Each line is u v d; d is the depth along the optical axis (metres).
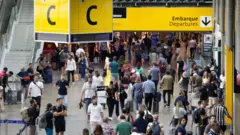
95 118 60.03
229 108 65.44
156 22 87.44
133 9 87.19
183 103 63.31
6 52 91.19
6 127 58.75
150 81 69.06
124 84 69.31
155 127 55.31
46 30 54.72
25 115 58.88
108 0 54.94
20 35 94.19
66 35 53.56
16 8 97.94
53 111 59.03
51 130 58.53
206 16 87.44
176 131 55.16
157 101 70.19
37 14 55.09
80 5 53.72
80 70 88.50
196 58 92.50
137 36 104.62
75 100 76.38
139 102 68.75
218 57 81.88
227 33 65.38
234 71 62.75
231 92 65.44
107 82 75.19
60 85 68.88
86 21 54.09
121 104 68.81
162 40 100.44
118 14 87.25
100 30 54.88
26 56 90.62
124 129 55.62
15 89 75.50
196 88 70.44
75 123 66.62
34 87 68.12
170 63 93.31
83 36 54.12
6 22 98.62
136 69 76.44
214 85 67.69
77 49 95.25
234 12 65.06
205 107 60.41
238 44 60.47
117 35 102.62
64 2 53.38
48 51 93.88
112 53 96.88
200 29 87.62
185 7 87.50
